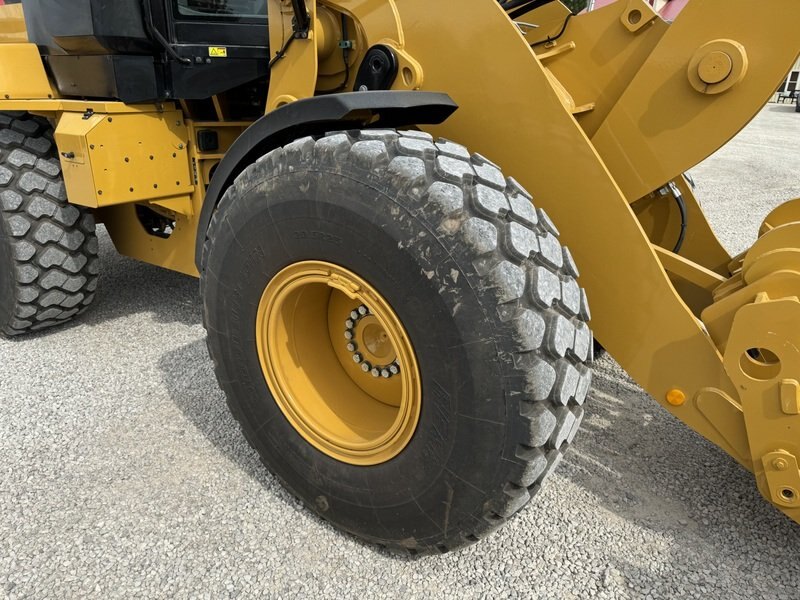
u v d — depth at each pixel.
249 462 2.09
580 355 1.41
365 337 1.79
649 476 2.06
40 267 2.78
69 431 2.25
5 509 1.86
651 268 1.58
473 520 1.49
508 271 1.31
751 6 1.48
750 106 1.55
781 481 1.50
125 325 3.18
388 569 1.67
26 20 2.66
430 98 1.56
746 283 1.56
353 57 1.97
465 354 1.35
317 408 1.78
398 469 1.56
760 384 1.45
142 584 1.61
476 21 1.63
